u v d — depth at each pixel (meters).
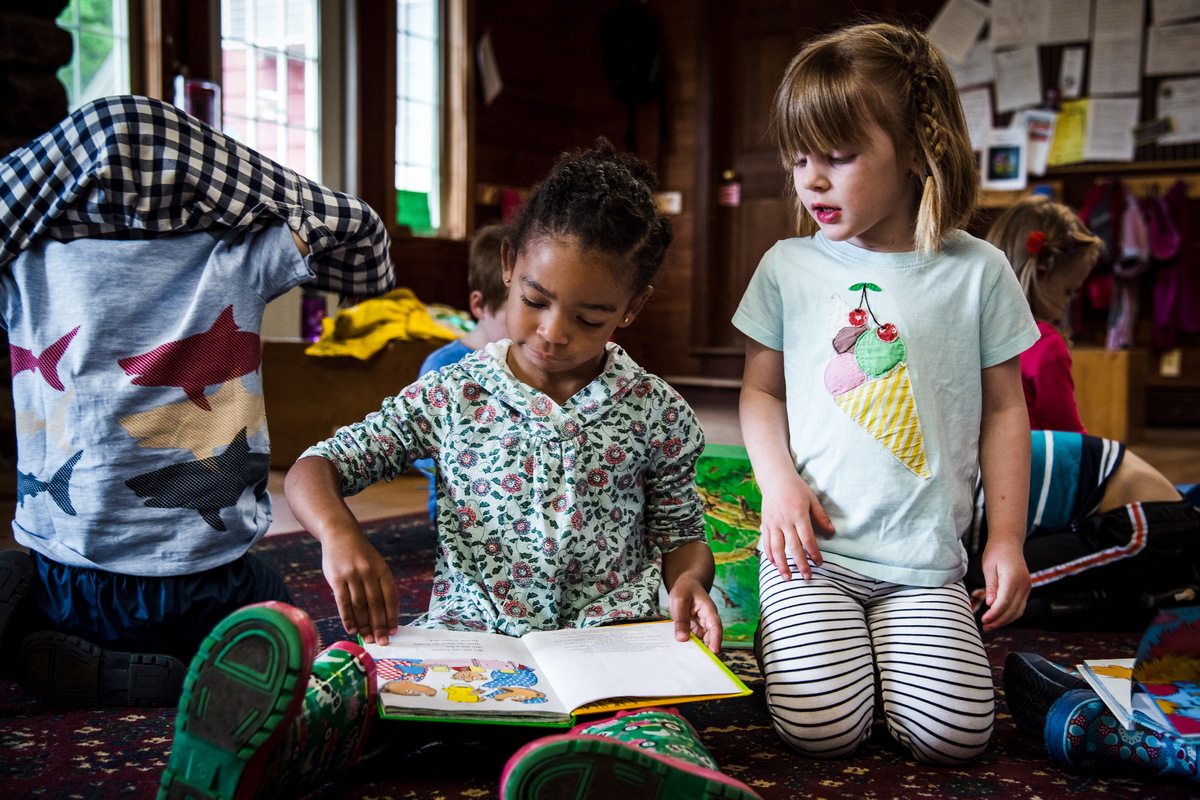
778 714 1.00
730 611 1.43
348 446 1.00
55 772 0.89
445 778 0.89
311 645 0.70
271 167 1.16
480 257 1.73
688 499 1.10
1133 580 1.49
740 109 5.46
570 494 1.00
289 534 2.04
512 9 5.25
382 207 4.57
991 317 1.09
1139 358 4.06
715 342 5.62
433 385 1.04
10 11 2.78
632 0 5.43
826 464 1.09
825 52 1.06
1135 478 1.55
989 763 0.99
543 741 0.70
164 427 1.08
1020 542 1.05
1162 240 4.80
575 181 0.93
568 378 1.04
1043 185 4.96
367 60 4.44
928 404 1.06
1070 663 1.31
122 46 3.56
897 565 1.05
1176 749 0.93
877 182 1.04
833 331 1.10
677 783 0.70
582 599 1.02
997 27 4.97
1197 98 4.72
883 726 1.09
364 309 3.14
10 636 1.07
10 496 2.45
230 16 3.95
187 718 0.71
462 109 4.93
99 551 1.07
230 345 1.12
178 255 1.10
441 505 1.04
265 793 0.74
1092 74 4.86
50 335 1.08
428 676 0.85
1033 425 1.67
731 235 5.53
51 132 1.09
